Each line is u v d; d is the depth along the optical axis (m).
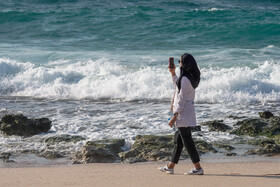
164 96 15.95
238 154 8.45
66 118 12.25
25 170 6.84
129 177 5.97
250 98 15.45
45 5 44.94
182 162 7.75
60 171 6.71
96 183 5.54
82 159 8.12
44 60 21.86
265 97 15.64
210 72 18.31
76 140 9.66
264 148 8.67
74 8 42.25
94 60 21.69
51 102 15.03
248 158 8.07
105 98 15.95
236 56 22.78
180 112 5.95
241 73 17.88
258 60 21.55
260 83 16.48
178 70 18.73
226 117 12.29
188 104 5.97
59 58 22.28
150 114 12.82
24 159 8.16
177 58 22.31
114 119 12.09
